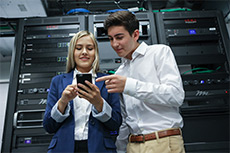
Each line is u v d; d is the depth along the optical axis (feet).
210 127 4.91
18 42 5.60
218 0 6.86
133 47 3.27
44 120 2.66
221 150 4.67
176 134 2.74
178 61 5.48
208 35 5.80
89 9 7.29
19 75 5.33
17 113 4.80
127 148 3.12
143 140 2.76
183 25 5.88
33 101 5.04
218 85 5.22
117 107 2.96
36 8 6.17
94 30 5.66
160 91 2.64
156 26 5.96
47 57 5.49
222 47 5.75
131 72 3.34
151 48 3.36
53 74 5.33
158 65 3.11
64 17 5.87
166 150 2.58
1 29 6.44
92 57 3.18
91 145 2.44
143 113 2.99
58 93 2.88
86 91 2.46
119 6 7.22
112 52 5.50
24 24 5.82
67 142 2.45
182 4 7.47
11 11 6.21
